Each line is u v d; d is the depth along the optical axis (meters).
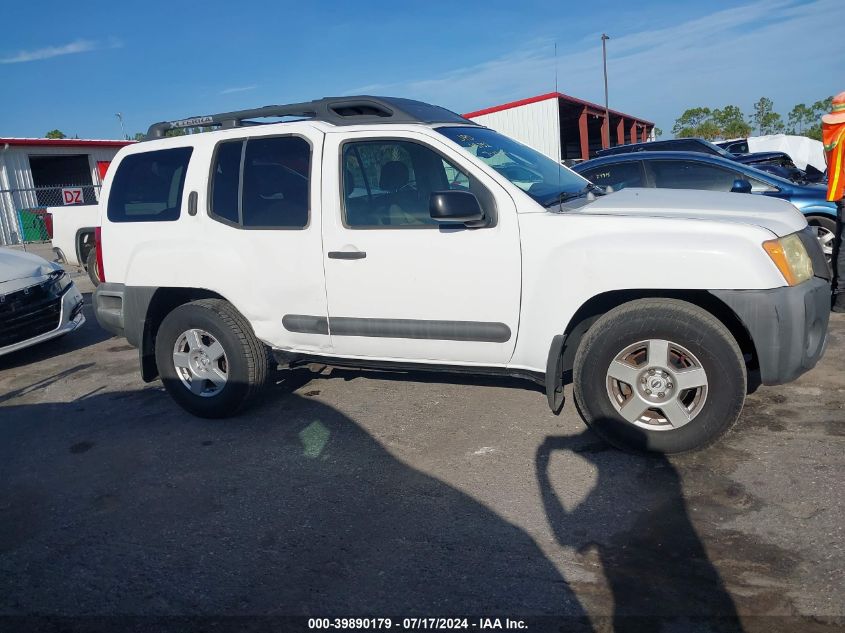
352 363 4.61
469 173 4.10
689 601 2.76
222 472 4.25
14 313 6.86
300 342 4.69
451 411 4.88
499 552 3.18
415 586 2.98
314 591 3.01
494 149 4.59
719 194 4.47
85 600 3.08
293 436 4.69
